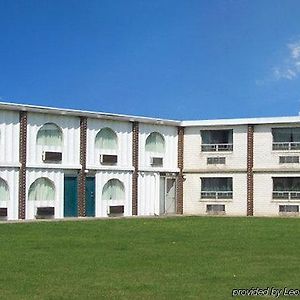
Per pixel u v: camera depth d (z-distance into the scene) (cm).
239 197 5012
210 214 5050
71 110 4444
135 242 2680
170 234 3042
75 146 4512
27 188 4266
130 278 1808
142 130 4919
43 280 1775
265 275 1848
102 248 2467
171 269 1959
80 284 1720
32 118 4284
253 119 4950
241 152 5019
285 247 2498
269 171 4934
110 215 4697
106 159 4678
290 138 4891
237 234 3041
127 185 4825
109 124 4712
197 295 1583
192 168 5144
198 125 5100
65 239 2791
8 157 4169
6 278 1802
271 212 4919
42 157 4334
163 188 5078
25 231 3180
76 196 4528
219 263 2077
